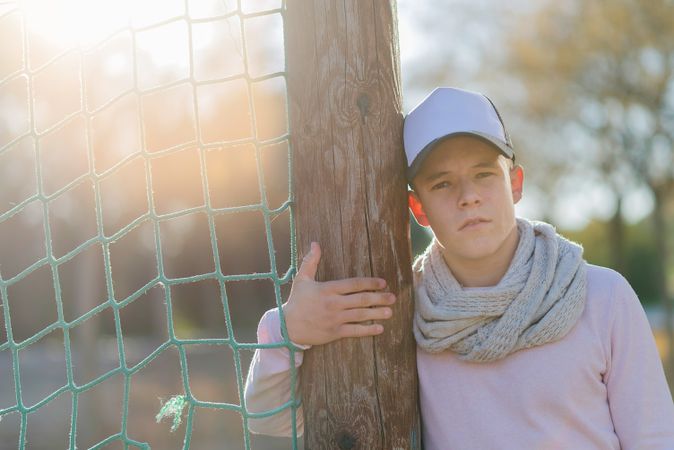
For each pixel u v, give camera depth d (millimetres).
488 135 2240
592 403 2240
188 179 14141
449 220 2260
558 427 2225
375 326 2295
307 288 2303
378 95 2328
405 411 2330
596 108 14422
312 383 2344
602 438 2217
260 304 23750
